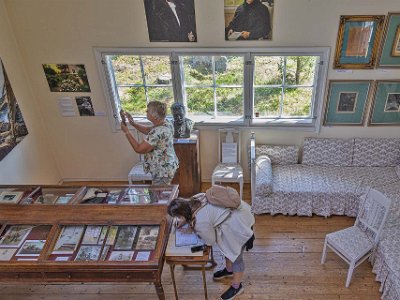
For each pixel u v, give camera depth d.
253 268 3.09
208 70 3.79
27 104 3.87
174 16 3.44
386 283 2.69
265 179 3.54
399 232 2.88
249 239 2.48
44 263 2.23
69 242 2.39
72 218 2.53
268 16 3.36
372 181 3.62
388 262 2.62
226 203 2.35
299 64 3.66
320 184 3.62
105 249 2.33
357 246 2.81
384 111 3.76
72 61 3.77
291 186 3.62
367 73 3.55
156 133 2.88
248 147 4.06
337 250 2.87
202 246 2.38
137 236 2.43
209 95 3.96
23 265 2.24
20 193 2.87
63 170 4.57
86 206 2.65
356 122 3.86
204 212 2.32
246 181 4.39
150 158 3.00
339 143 3.84
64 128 4.24
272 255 3.23
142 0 3.38
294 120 3.97
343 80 3.62
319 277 2.98
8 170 3.51
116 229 2.48
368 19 3.27
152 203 2.68
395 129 3.85
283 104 3.93
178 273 3.06
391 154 3.80
